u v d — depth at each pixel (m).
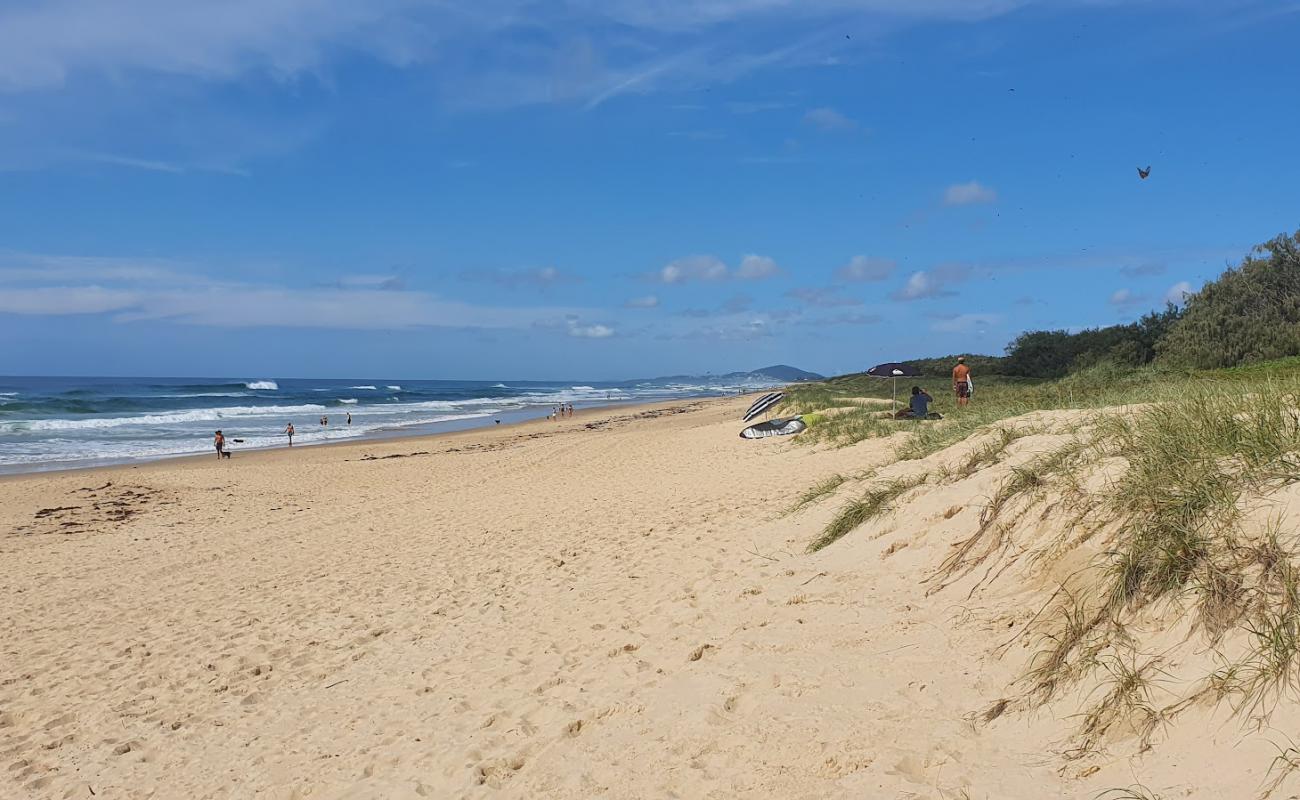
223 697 7.02
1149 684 3.42
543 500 15.74
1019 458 6.52
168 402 67.38
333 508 18.14
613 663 5.85
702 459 19.16
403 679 6.68
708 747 4.15
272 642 8.38
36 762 6.12
